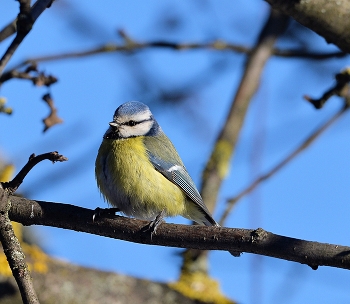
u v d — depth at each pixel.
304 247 6.60
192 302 10.98
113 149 10.70
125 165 10.50
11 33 8.52
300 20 7.73
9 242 6.80
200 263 11.47
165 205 10.72
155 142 11.00
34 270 10.12
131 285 10.78
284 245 6.73
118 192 10.56
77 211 8.10
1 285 9.86
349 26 7.67
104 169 10.66
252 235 6.99
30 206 8.09
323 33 7.79
